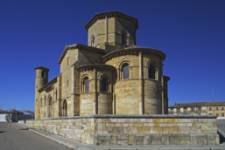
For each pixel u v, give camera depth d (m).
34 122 43.84
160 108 33.44
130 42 43.56
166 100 42.84
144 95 32.19
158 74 33.97
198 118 22.02
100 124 20.61
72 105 33.97
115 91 33.66
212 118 22.20
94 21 43.50
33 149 18.14
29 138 26.45
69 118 25.20
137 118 21.14
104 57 36.47
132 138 20.81
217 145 21.12
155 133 21.22
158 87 33.62
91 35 44.38
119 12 42.25
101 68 33.31
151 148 19.14
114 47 40.31
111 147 19.19
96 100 32.66
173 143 21.30
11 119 117.44
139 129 21.05
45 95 53.88
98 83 33.12
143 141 20.94
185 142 21.50
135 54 33.06
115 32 41.84
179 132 21.58
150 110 32.19
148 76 33.03
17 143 21.81
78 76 34.81
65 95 38.41
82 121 22.19
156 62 34.00
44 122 36.00
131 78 32.59
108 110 33.09
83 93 33.66
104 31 42.19
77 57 36.69
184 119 21.80
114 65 34.38
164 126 21.44
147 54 33.28
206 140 21.80
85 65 33.66
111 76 33.81
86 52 37.62
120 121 20.86
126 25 43.31
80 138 22.39
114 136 20.61
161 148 19.16
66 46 37.72
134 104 32.03
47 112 51.06
